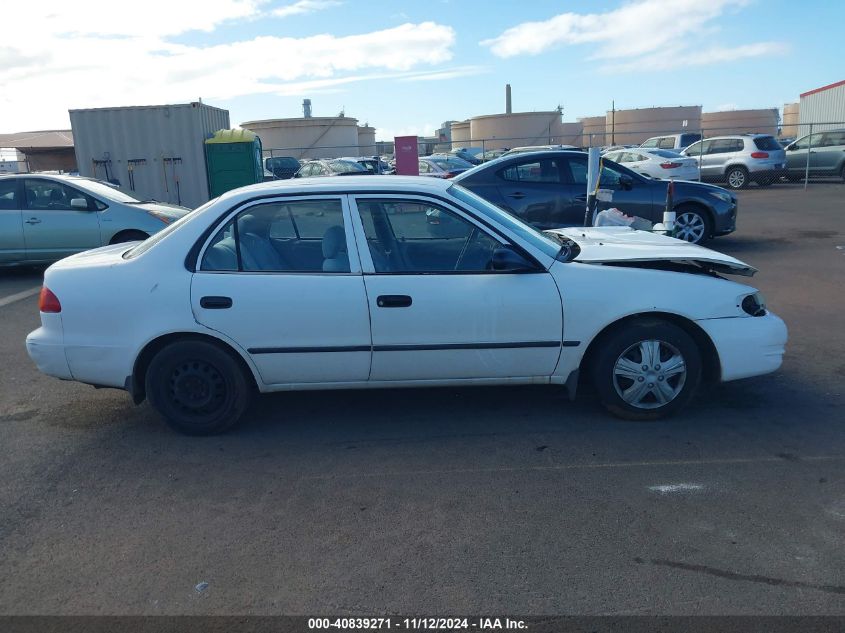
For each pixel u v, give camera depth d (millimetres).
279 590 3133
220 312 4555
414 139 20641
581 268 4637
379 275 4578
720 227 10883
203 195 17234
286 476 4219
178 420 4785
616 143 47469
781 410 4973
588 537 3465
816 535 3438
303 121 40281
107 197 10734
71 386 5926
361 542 3482
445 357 4625
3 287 10266
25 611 3041
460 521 3646
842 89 29672
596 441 4547
